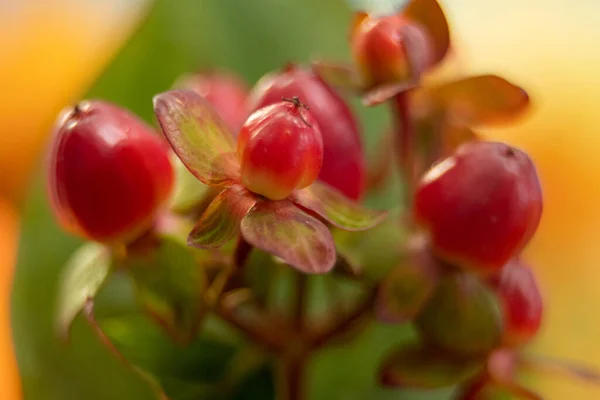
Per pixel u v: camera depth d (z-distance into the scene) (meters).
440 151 0.20
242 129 0.18
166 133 0.18
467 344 0.19
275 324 0.20
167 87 0.24
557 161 0.34
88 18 0.38
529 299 0.20
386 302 0.19
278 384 0.21
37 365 0.22
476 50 0.39
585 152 0.34
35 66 0.35
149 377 0.19
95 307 0.21
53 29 0.37
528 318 0.20
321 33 0.26
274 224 0.18
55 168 0.19
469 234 0.19
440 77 0.20
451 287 0.19
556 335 0.27
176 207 0.19
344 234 0.19
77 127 0.19
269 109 0.18
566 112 0.35
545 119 0.35
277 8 0.25
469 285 0.19
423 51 0.20
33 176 0.23
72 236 0.23
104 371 0.22
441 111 0.20
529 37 0.39
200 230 0.18
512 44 0.39
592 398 0.25
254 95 0.20
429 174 0.19
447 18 0.20
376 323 0.22
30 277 0.23
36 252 0.23
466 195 0.19
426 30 0.20
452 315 0.19
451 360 0.19
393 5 0.21
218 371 0.22
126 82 0.24
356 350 0.23
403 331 0.23
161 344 0.21
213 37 0.25
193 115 0.18
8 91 0.35
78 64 0.36
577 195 0.33
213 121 0.18
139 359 0.21
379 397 0.23
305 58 0.25
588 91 0.36
